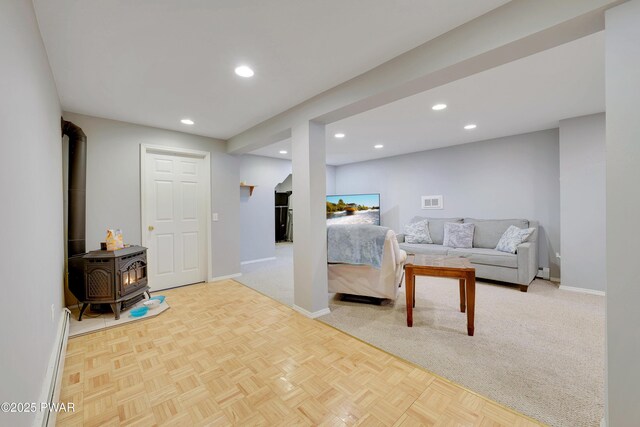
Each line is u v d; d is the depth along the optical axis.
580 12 1.26
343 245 3.07
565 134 3.52
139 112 3.07
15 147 1.15
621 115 1.17
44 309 1.64
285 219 8.73
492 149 4.55
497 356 2.04
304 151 2.81
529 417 1.45
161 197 3.77
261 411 1.51
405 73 1.96
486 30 1.56
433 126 3.85
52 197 2.16
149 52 1.93
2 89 1.00
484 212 4.66
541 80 2.45
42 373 1.49
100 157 3.22
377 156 6.03
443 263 2.60
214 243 4.21
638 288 1.13
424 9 1.53
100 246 3.21
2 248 0.95
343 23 1.65
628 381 1.16
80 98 2.67
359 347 2.19
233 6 1.50
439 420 1.44
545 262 4.08
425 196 5.45
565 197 3.53
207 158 4.15
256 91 2.57
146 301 3.13
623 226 1.16
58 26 1.63
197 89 2.51
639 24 1.14
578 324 2.56
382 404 1.56
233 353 2.11
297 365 1.95
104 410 1.52
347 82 2.37
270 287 3.88
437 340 2.29
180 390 1.69
